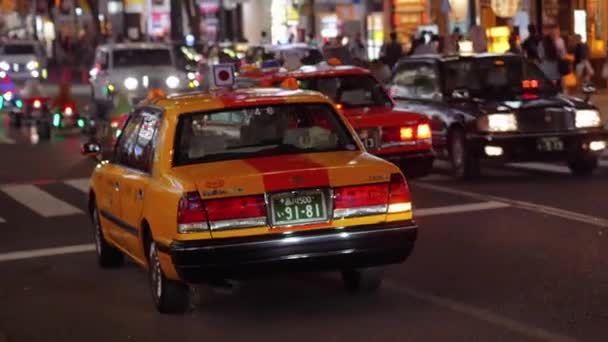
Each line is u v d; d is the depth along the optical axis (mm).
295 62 26438
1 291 12562
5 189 21344
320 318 10414
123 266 13617
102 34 74562
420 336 9586
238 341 9758
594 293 10867
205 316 10727
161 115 11297
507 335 9492
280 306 10969
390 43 36625
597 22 37156
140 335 10156
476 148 18922
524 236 14070
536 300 10695
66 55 73688
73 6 79375
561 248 13188
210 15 67625
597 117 18938
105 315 11070
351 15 52281
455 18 37969
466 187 18609
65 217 17766
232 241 9844
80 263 13938
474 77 20297
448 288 11414
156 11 73375
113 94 32438
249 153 10844
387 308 10672
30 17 92938
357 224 10078
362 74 18734
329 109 11359
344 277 11453
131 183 11344
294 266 9969
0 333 10562
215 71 16562
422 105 20516
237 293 11586
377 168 10227
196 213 9859
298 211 9977
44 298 12070
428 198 17641
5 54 51688
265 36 53750
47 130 31109
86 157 26094
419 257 13055
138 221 11016
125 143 12289
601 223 14703
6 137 32062
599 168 20312
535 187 18234
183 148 10820
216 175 10031
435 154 18844
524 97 19516
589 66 33656
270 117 11148
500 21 42000
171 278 10344
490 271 12125
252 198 9922
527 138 18656
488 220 15383
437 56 20734
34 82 32344
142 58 33906
